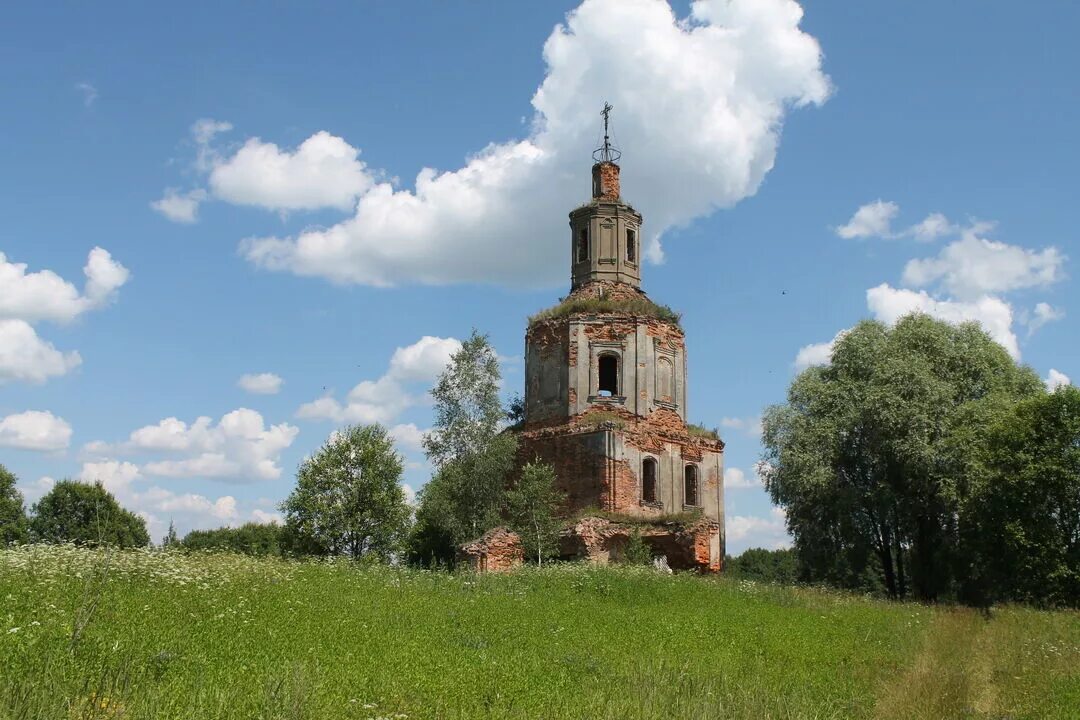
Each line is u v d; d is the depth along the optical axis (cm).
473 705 969
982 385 4369
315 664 1036
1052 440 3566
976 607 3391
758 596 2711
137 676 902
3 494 5172
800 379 4528
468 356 4100
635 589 2509
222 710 813
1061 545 3500
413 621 1570
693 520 3641
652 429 3962
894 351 4350
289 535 4084
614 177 4494
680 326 4266
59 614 1177
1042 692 1414
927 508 4200
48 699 771
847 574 4356
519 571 2828
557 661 1302
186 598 1485
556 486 3850
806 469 4150
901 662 1656
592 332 4050
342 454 4122
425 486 4119
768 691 1216
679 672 1282
